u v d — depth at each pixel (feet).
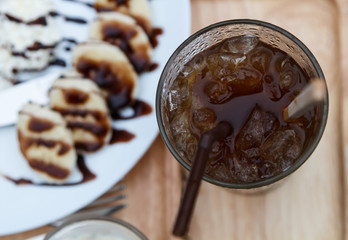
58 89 1.61
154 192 1.58
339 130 1.53
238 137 1.32
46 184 1.59
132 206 1.58
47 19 1.67
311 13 1.58
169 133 1.32
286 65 1.34
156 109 1.32
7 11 1.67
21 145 1.60
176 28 1.60
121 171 1.56
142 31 1.62
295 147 1.31
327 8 1.58
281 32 1.31
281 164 1.31
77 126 1.60
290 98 1.32
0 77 1.67
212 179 1.28
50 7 1.68
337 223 1.51
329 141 1.53
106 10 1.66
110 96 1.60
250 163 1.31
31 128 1.60
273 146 1.31
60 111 1.61
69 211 1.57
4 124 1.62
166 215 1.56
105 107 1.60
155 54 1.62
